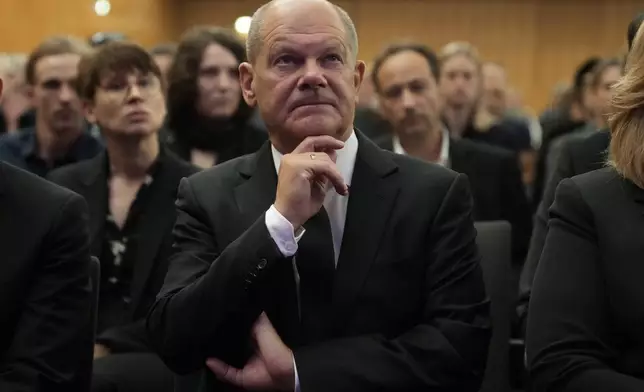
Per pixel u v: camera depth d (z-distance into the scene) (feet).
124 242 12.98
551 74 50.11
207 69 16.01
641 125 8.22
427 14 49.98
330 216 8.83
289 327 8.47
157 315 8.48
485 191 15.84
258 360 8.27
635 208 8.18
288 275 8.47
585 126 21.76
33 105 16.49
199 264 8.73
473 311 8.52
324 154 8.20
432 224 8.75
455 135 22.45
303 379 8.03
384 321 8.53
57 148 16.30
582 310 8.04
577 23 49.73
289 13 8.56
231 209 8.93
